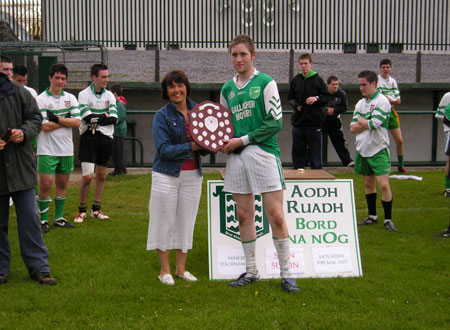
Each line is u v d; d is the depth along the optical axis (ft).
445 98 27.04
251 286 15.75
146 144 40.01
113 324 13.16
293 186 17.83
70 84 39.06
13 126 15.51
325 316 13.70
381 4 44.14
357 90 39.73
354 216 17.80
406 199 28.12
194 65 44.57
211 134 15.06
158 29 43.24
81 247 19.47
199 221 23.45
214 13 43.52
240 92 15.33
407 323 13.37
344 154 36.24
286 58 45.68
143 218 23.99
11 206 25.99
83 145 22.99
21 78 23.57
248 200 15.69
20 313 13.85
